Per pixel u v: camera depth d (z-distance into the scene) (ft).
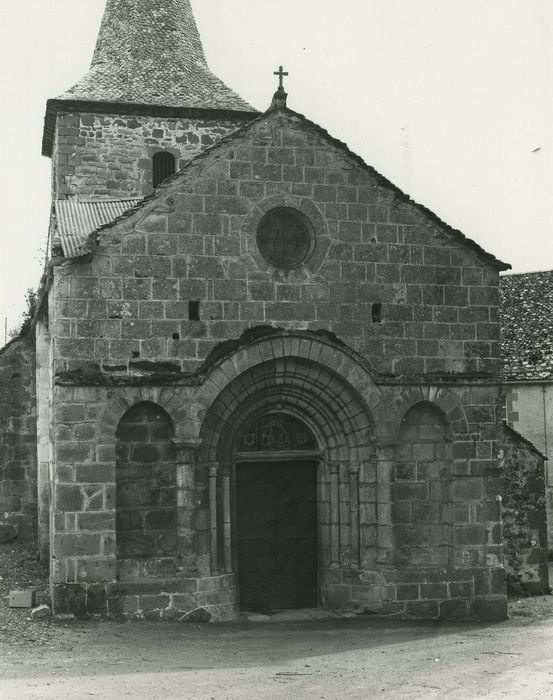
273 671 48.32
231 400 65.41
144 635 57.62
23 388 89.66
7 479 88.58
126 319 62.80
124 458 62.80
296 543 69.00
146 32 93.61
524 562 80.64
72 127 86.17
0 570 75.00
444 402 68.33
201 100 89.04
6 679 45.16
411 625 63.98
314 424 68.95
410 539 67.56
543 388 107.55
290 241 66.85
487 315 69.97
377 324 67.56
